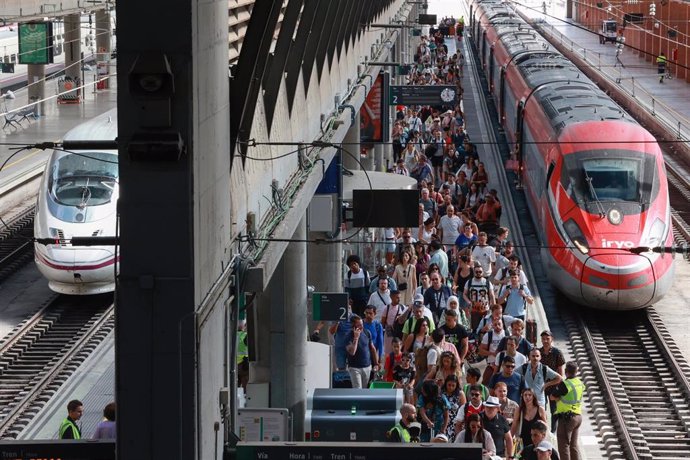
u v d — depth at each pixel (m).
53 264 58.16
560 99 73.81
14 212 81.62
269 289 40.06
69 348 53.91
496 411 35.19
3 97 109.25
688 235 80.19
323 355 43.19
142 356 21.08
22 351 53.16
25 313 59.03
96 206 59.56
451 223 62.03
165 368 21.08
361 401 37.09
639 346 58.62
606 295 59.09
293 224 32.81
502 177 96.00
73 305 60.19
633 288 58.78
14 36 142.38
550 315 63.53
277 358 40.19
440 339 41.25
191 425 21.19
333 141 45.00
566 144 64.12
